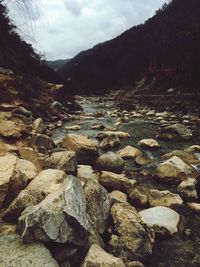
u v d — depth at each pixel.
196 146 12.05
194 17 59.31
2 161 6.45
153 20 92.75
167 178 8.39
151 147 12.63
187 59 41.62
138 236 5.05
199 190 7.32
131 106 34.62
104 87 84.88
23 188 6.09
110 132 15.24
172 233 5.70
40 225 4.26
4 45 27.94
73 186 5.11
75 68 117.81
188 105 27.05
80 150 9.62
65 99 31.72
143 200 6.84
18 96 18.64
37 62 39.62
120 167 9.15
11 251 4.08
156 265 4.95
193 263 5.02
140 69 70.62
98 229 5.16
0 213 5.46
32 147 10.42
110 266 4.07
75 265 4.30
